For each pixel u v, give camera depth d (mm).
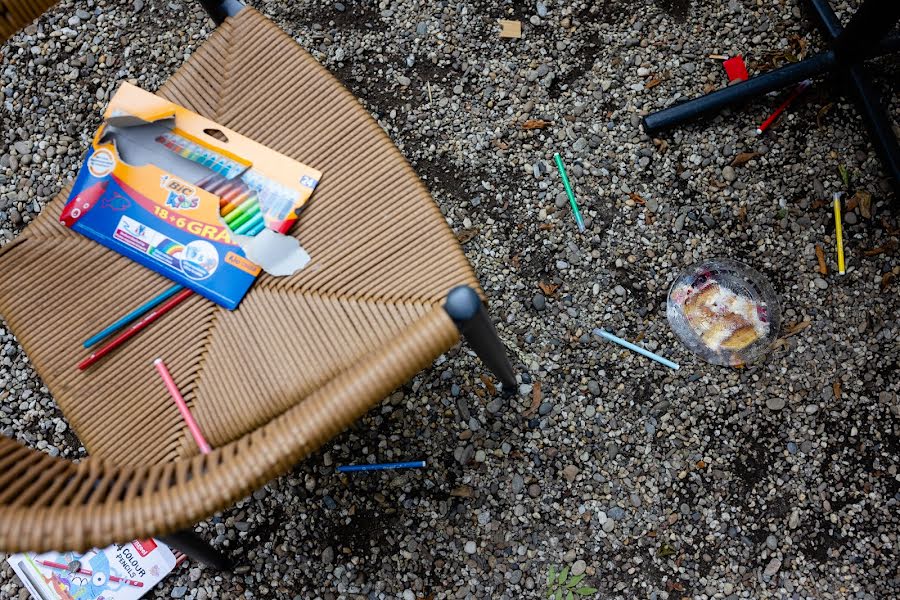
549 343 1684
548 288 1696
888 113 1733
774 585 1590
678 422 1649
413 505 1641
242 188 1141
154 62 1806
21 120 1796
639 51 1783
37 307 1134
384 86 1789
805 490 1615
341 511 1643
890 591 1574
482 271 1711
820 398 1645
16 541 786
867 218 1698
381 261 1114
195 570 1625
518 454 1647
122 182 1142
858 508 1603
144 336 1126
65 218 1127
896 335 1654
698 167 1739
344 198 1137
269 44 1165
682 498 1624
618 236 1719
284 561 1631
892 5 1488
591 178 1742
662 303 1691
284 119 1156
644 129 1742
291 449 849
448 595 1614
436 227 1119
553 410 1659
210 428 1095
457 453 1648
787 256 1700
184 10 1814
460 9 1805
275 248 1125
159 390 1109
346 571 1624
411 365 880
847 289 1680
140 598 1621
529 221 1729
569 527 1625
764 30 1775
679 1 1797
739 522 1610
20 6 1023
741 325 1675
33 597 1614
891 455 1617
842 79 1714
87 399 1113
